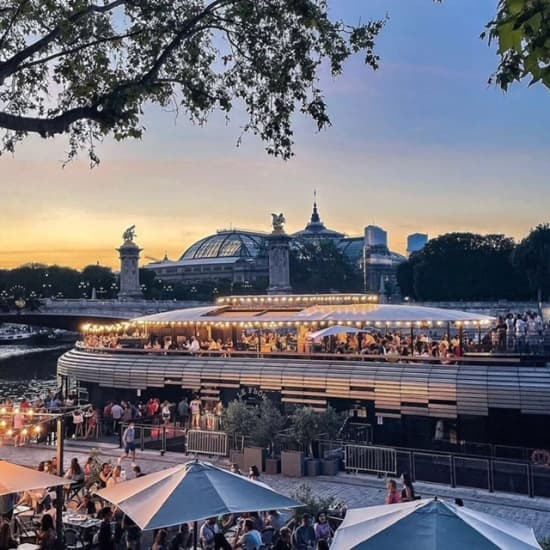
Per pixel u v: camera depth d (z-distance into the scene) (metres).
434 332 63.03
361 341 41.62
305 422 31.95
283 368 39.84
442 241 143.25
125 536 19.47
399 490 28.28
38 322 126.50
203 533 19.70
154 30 18.00
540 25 5.50
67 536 20.56
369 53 18.09
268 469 31.73
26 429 36.56
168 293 189.75
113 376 45.25
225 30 18.16
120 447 37.81
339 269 189.50
